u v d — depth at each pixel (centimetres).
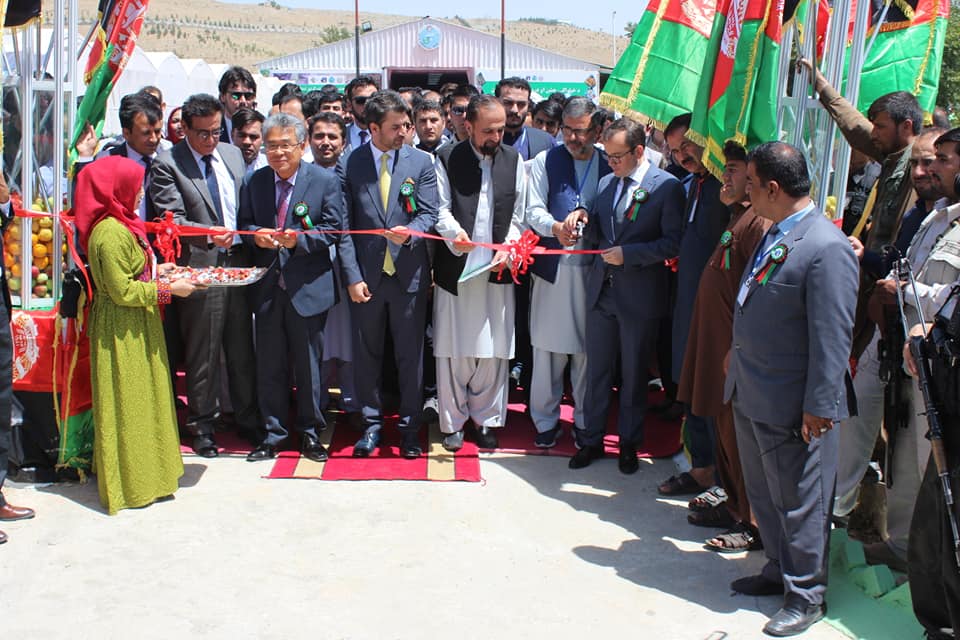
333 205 541
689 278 509
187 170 540
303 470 538
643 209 527
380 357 565
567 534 467
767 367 375
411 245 543
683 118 509
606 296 541
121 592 400
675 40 526
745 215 438
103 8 525
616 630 378
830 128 488
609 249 534
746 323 381
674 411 649
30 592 398
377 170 548
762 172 371
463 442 588
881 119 451
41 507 486
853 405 374
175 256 540
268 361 554
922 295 388
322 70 2119
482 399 578
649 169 536
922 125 454
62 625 374
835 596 405
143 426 481
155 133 552
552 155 570
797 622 376
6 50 512
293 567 425
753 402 381
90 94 525
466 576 421
